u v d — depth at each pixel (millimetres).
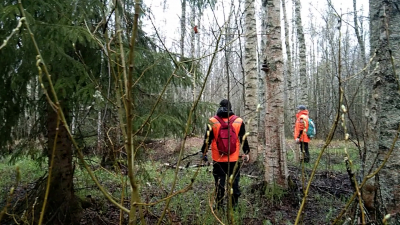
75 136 3943
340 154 9906
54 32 2871
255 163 7871
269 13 5031
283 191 4848
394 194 2350
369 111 2643
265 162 5066
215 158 4078
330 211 4031
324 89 15953
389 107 2453
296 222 1422
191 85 4121
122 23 3496
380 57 2514
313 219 3992
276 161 4930
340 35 1482
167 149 10312
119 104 1552
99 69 3391
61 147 3582
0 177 5586
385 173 2418
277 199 4727
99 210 4180
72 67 3109
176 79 4004
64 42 2885
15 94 3359
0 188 5059
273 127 4973
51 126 3561
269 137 5000
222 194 4023
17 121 3379
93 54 3318
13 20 2781
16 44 2818
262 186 5074
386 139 2443
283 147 4953
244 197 4816
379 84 2531
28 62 2865
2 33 2723
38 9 3033
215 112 4215
